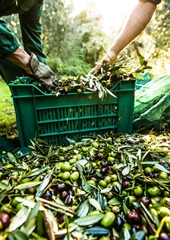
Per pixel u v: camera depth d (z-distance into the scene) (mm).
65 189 848
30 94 1274
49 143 1415
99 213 701
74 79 1500
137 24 1438
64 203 773
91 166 997
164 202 765
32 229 607
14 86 1240
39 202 670
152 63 3770
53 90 1377
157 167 901
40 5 1865
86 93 1378
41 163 1112
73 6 5176
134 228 647
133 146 1158
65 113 1393
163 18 3635
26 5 1584
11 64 1853
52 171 880
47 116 1363
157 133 1651
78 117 1426
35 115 1321
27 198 746
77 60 5398
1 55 1273
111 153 1111
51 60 5277
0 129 1927
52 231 592
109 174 968
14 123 2061
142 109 1747
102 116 1478
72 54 5430
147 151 995
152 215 685
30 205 705
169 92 1671
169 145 1176
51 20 5180
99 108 1449
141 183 873
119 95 1458
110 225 658
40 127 1370
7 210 681
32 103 1300
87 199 777
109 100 1457
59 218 692
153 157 1041
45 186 803
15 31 4551
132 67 1536
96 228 650
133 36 1487
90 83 1363
